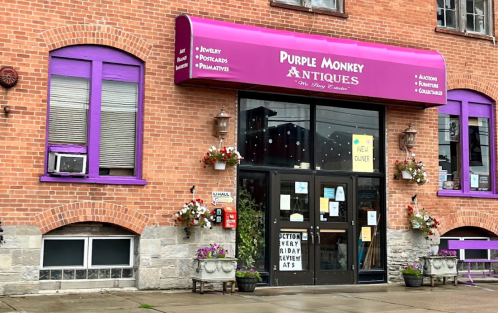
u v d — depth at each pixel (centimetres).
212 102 1080
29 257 932
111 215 990
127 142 1031
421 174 1216
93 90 1004
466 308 902
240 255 1098
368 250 1219
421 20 1288
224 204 1078
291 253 1144
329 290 1089
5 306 823
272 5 1142
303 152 1174
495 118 1355
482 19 1380
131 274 1030
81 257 1002
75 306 835
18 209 929
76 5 988
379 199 1236
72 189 967
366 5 1233
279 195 1141
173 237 1033
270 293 1027
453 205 1291
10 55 940
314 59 1091
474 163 1342
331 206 1187
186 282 1038
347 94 1123
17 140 936
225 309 836
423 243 1252
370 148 1234
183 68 1017
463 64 1327
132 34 1027
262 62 1045
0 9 938
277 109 1161
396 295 1038
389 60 1163
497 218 1336
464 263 1334
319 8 1205
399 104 1242
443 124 1323
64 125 991
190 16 1026
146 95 1031
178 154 1046
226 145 1085
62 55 986
